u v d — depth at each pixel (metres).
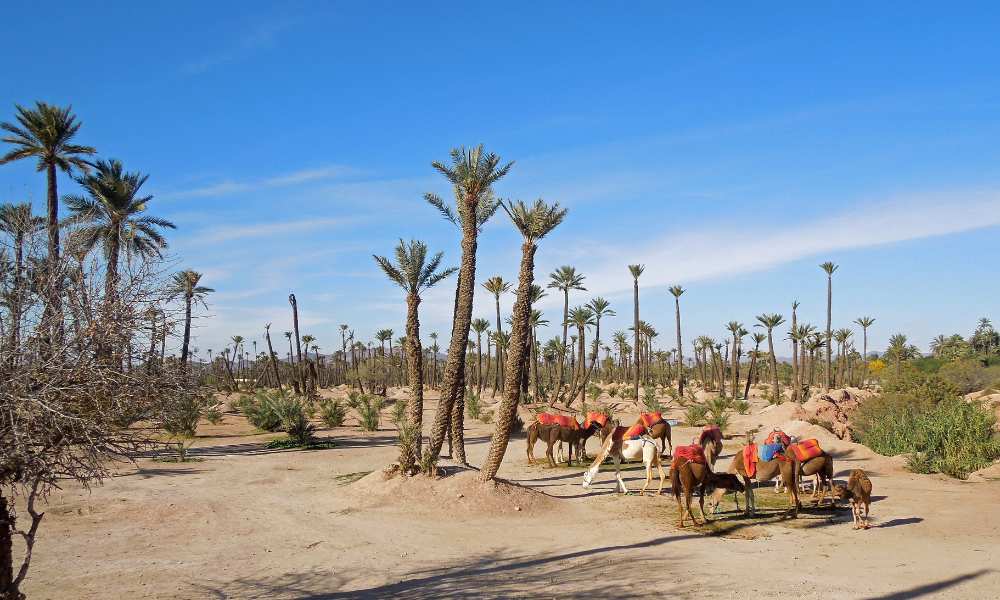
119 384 6.82
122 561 12.06
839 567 11.16
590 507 17.11
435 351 116.94
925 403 29.42
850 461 23.86
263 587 10.54
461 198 20.50
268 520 15.60
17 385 6.21
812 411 33.47
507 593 9.95
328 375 122.62
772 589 9.88
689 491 14.66
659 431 25.14
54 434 6.62
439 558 12.34
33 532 6.91
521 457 27.83
